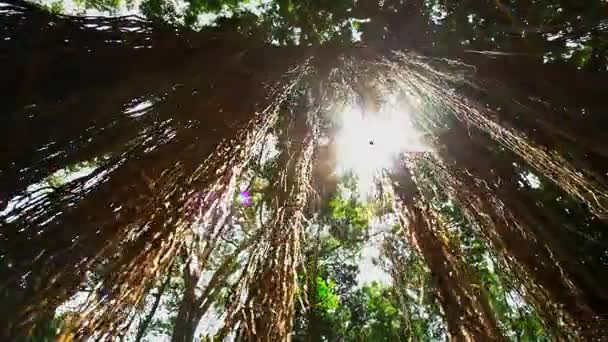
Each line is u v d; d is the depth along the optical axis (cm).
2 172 249
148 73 327
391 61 406
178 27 371
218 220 248
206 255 245
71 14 322
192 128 302
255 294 223
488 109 356
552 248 297
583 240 319
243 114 321
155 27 352
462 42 457
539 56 399
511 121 367
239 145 277
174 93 329
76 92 292
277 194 296
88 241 213
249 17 500
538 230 311
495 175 346
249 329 210
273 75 381
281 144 364
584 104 362
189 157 263
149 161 262
